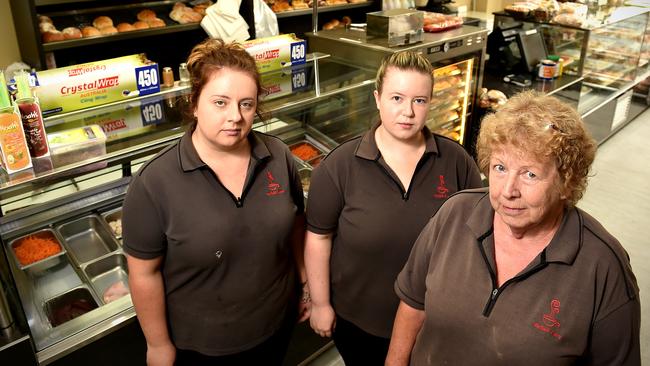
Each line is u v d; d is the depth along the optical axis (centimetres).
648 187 398
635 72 492
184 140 137
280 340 170
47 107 190
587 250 98
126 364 168
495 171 99
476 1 554
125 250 138
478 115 347
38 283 178
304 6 394
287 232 148
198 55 126
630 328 96
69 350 151
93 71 199
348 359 181
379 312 161
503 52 402
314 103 239
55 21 309
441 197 148
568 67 403
